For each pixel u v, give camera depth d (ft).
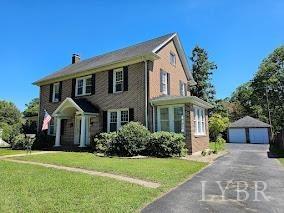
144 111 58.03
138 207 18.57
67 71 81.76
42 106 83.46
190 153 53.83
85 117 65.46
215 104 112.37
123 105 62.08
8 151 62.49
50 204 18.44
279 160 49.19
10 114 194.18
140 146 51.47
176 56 75.46
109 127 64.28
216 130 98.37
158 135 51.55
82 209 17.47
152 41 74.08
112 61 63.98
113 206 18.21
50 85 82.17
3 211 16.79
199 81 112.78
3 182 25.39
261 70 159.12
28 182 25.49
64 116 71.10
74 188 23.21
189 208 18.61
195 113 60.08
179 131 56.54
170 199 20.97
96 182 25.81
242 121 143.23
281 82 152.25
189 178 30.17
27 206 17.93
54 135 76.38
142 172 31.55
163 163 39.83
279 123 161.79
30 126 86.02
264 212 17.78
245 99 193.47
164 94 65.62
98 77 68.69
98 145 56.75
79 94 72.84
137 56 59.41
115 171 32.37
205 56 115.24
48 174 30.09
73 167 36.52
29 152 58.03
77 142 71.00
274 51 155.43
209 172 34.45
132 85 61.16
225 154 61.93
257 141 134.82
